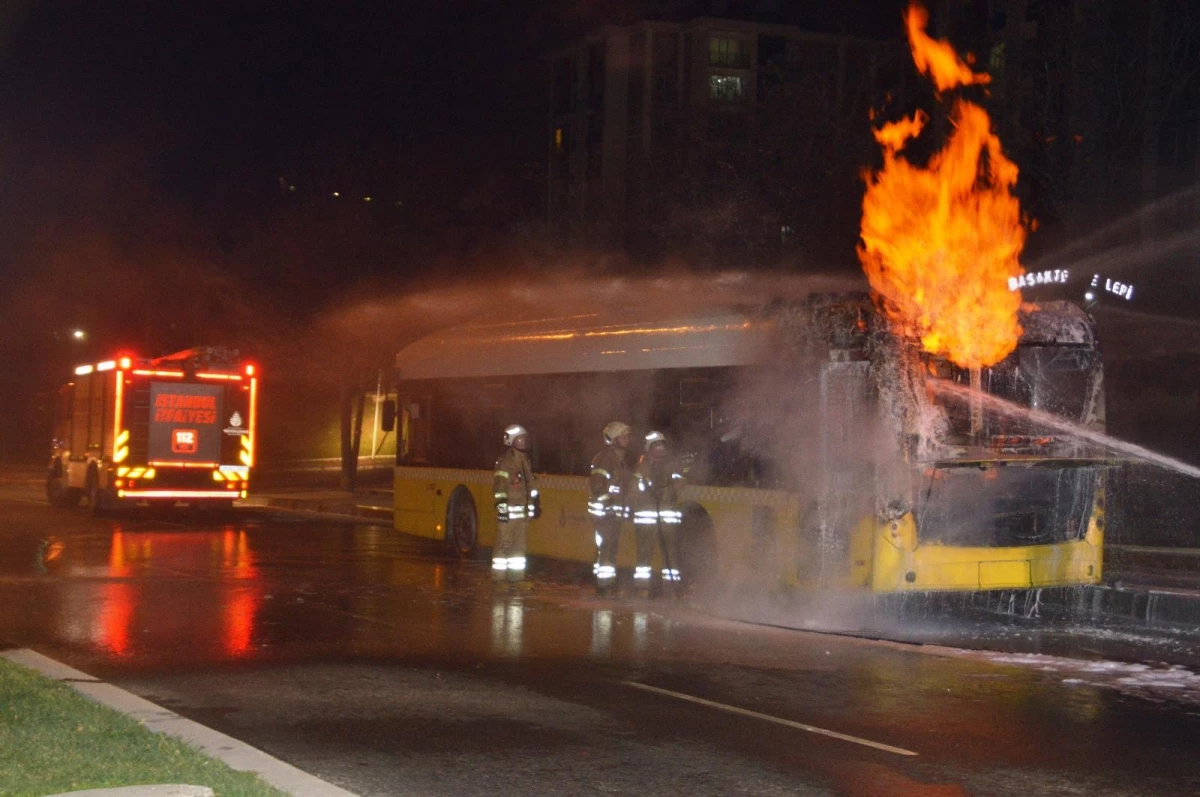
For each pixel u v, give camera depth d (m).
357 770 7.24
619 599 14.55
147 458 25.80
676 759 7.50
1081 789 6.93
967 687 9.60
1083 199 26.56
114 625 12.31
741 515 13.93
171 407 26.03
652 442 14.51
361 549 20.44
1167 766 7.41
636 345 15.69
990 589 12.95
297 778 6.79
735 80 62.06
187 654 10.84
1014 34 28.53
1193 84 28.88
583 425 16.61
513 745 7.80
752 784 6.98
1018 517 13.14
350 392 36.22
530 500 15.47
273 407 53.62
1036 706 8.96
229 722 8.39
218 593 14.72
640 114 63.69
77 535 22.30
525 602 14.25
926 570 12.69
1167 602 13.28
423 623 12.66
